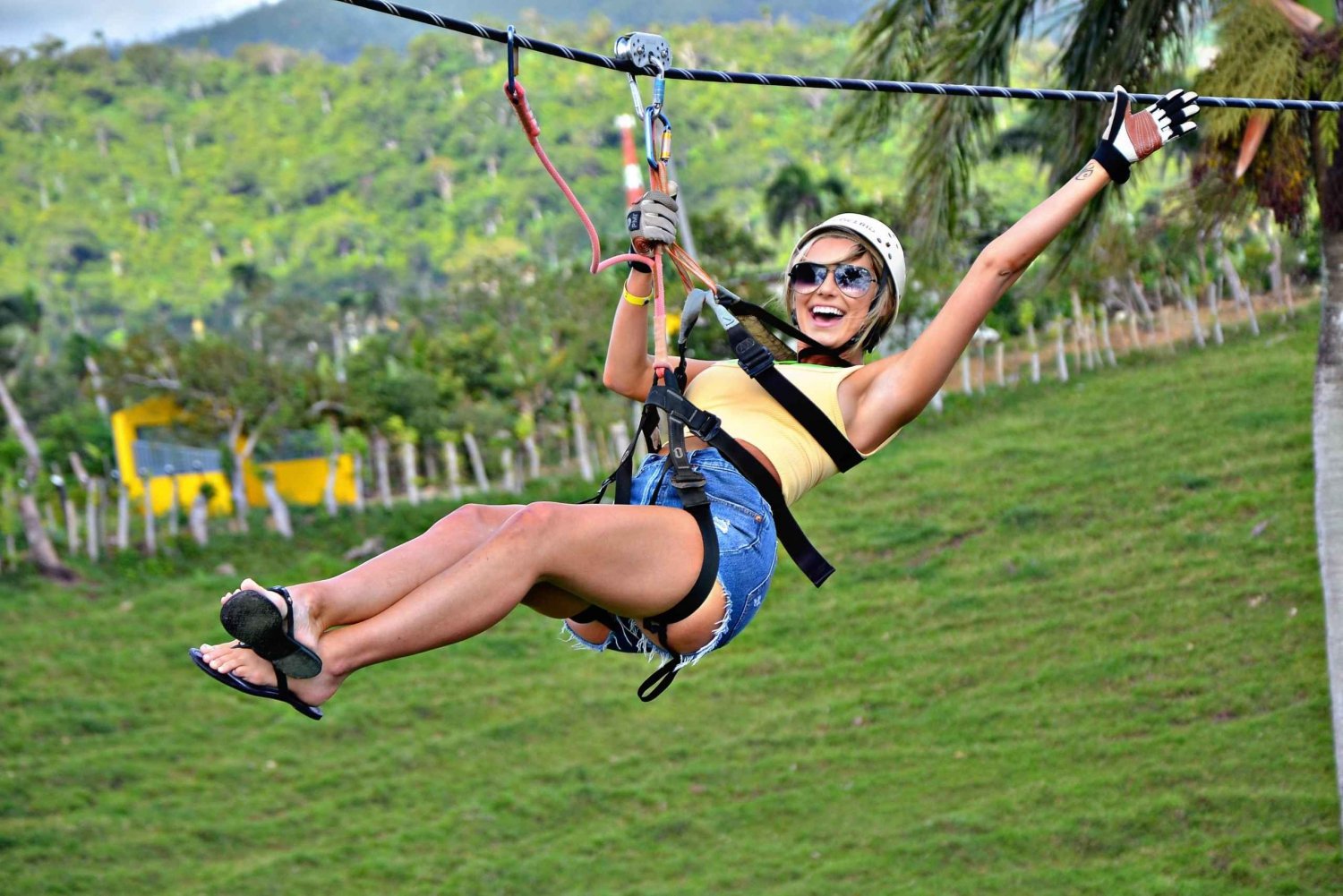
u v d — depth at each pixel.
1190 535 23.20
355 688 23.02
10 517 30.72
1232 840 13.32
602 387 38.16
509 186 170.12
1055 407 34.88
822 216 44.53
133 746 21.39
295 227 178.12
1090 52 10.94
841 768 17.48
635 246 3.69
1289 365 34.12
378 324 80.25
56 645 25.86
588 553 3.00
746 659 22.14
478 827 17.36
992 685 19.30
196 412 35.91
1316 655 17.66
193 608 28.09
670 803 17.31
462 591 2.83
